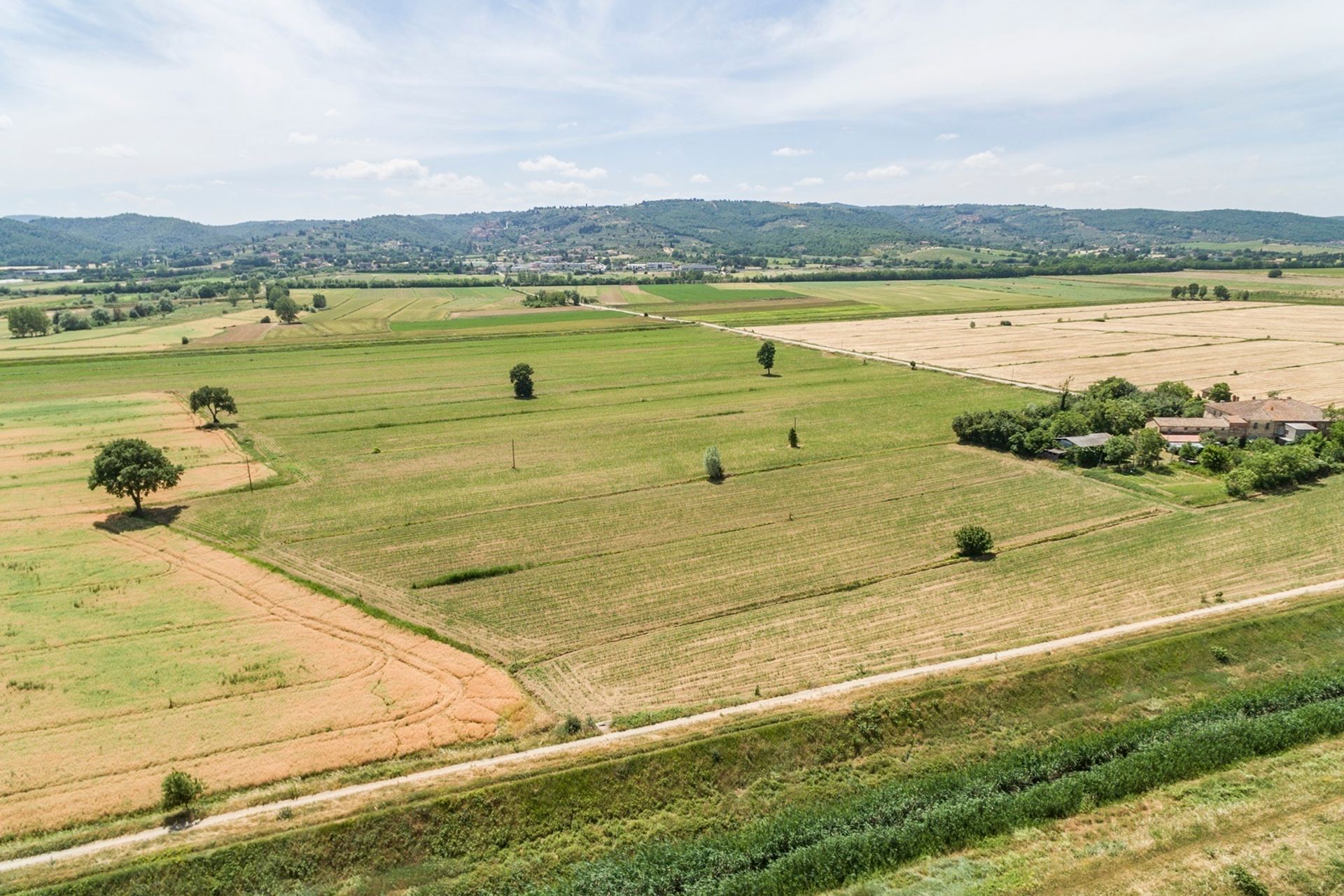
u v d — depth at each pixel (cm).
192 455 9925
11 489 8581
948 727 4522
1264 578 6209
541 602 6062
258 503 8250
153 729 4372
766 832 3738
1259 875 3231
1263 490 8294
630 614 5866
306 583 6316
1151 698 4766
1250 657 5125
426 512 7988
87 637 5391
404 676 4959
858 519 7750
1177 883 3228
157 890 3369
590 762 4078
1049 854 3516
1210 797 3816
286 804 3841
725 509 8081
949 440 10662
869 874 3491
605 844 3781
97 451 10012
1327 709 4378
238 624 5625
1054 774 4131
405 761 4175
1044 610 5800
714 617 5831
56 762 4084
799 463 9638
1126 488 8500
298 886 3472
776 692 4775
